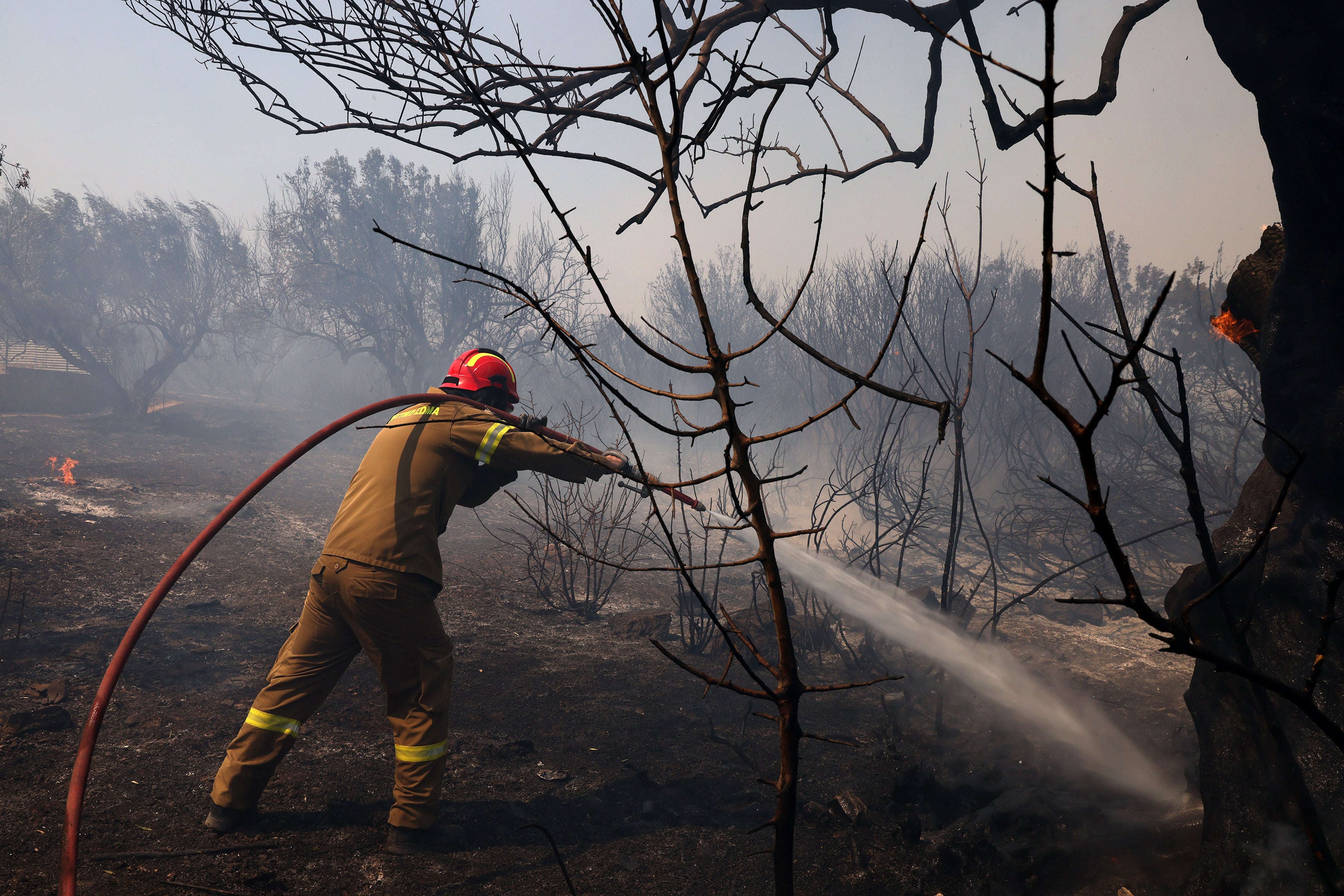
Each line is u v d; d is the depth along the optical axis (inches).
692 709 165.3
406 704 109.3
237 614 205.5
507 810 120.0
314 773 125.5
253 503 350.3
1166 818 105.6
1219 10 91.7
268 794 117.3
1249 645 87.4
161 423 589.9
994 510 354.9
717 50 68.2
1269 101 87.2
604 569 269.3
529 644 203.0
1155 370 392.2
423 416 116.0
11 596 193.5
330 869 101.3
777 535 48.9
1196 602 37.0
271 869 99.3
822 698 174.6
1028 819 108.6
